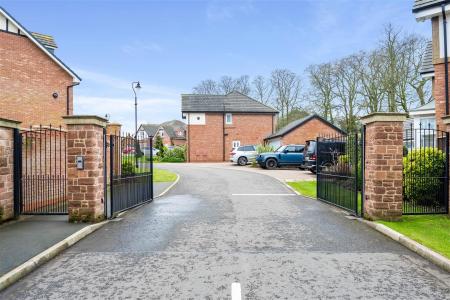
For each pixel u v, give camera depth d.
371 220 7.62
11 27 15.32
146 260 5.16
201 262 5.03
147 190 10.58
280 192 12.54
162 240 6.24
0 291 4.14
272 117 35.88
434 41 12.35
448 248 5.41
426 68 14.91
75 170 7.57
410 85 30.75
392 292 4.01
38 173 9.49
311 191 12.76
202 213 8.72
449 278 4.45
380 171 7.49
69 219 7.56
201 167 25.39
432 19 12.45
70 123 7.54
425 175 8.58
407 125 20.66
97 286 4.23
